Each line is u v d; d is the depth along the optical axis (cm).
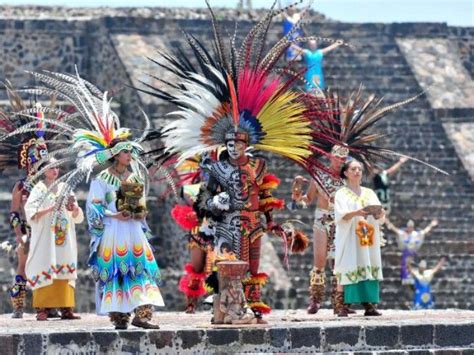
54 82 3581
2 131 4284
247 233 3559
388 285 7031
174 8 8775
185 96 3625
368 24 8550
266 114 3634
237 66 3609
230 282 3441
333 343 3381
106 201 3425
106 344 3262
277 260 6875
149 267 3419
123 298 3372
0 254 7012
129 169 3700
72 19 8475
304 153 3700
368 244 4109
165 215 7238
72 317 4191
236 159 3578
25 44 8412
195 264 4450
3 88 8294
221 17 8638
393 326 3438
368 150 4562
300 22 3669
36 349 3238
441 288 7144
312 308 4422
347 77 8294
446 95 8219
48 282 4100
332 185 4294
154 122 7556
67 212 4131
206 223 3612
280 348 3344
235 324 3419
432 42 8650
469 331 3506
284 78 4344
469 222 7556
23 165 4225
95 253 3403
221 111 3609
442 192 7706
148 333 3275
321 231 4366
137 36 8194
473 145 7950
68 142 3559
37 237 4103
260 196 3606
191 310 4516
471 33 9075
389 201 7275
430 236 7425
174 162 3725
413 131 8000
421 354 3409
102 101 3556
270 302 6644
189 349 3294
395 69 8412
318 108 3700
